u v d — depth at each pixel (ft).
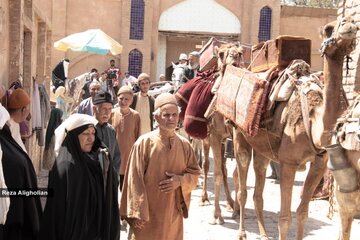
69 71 80.59
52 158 33.88
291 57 19.20
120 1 82.38
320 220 24.94
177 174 13.96
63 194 12.30
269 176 37.32
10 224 12.91
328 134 15.14
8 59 23.36
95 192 12.89
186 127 24.93
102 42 54.65
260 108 17.76
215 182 23.97
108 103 18.34
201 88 24.97
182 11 86.17
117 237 13.39
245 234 21.13
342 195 14.82
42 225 12.37
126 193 14.07
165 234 13.97
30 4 28.02
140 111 26.22
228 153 33.50
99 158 13.32
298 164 16.99
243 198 21.17
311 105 16.29
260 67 20.79
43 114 31.68
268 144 18.74
